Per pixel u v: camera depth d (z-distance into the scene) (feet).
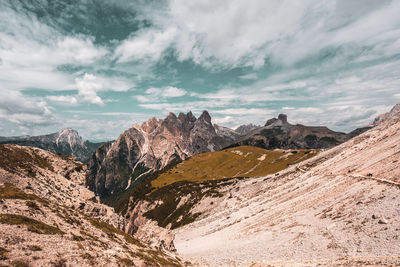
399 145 209.05
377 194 149.89
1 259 50.21
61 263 58.18
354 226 129.59
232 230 238.07
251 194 350.64
